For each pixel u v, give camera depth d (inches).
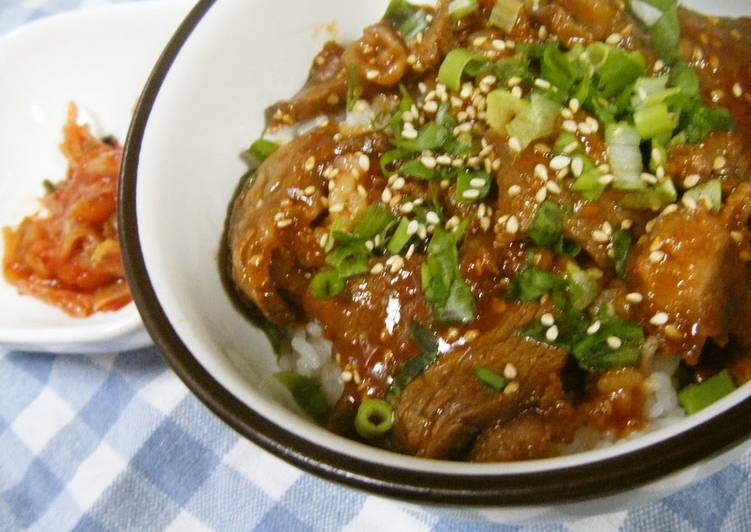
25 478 10.7
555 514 7.1
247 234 9.0
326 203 9.1
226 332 8.7
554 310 8.2
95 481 10.3
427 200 9.0
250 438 7.1
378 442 8.3
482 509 6.5
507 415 8.0
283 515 9.6
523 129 8.6
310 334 9.3
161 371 11.0
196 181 9.3
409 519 9.2
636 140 8.4
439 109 9.4
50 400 11.3
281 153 9.4
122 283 13.1
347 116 10.2
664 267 7.9
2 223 13.6
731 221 8.1
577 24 9.4
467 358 8.1
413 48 10.0
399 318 8.5
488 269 8.4
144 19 13.5
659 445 6.3
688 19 9.4
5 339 11.3
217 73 9.7
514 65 9.2
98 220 13.2
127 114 14.2
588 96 8.7
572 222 8.3
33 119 14.1
